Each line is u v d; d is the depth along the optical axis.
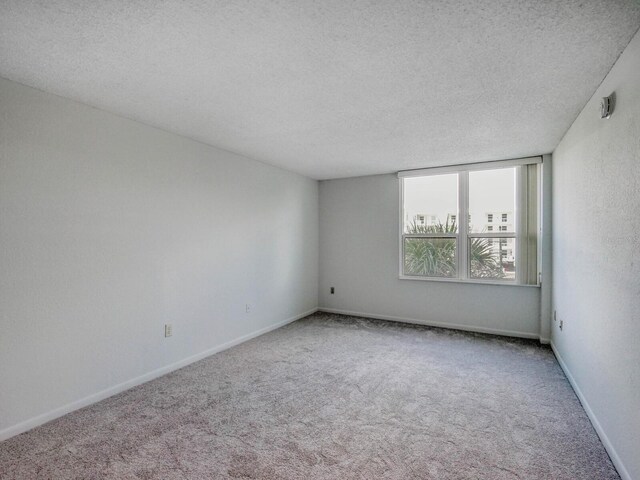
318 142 3.59
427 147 3.77
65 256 2.46
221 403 2.62
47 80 2.20
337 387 2.90
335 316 5.44
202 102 2.55
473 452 2.02
